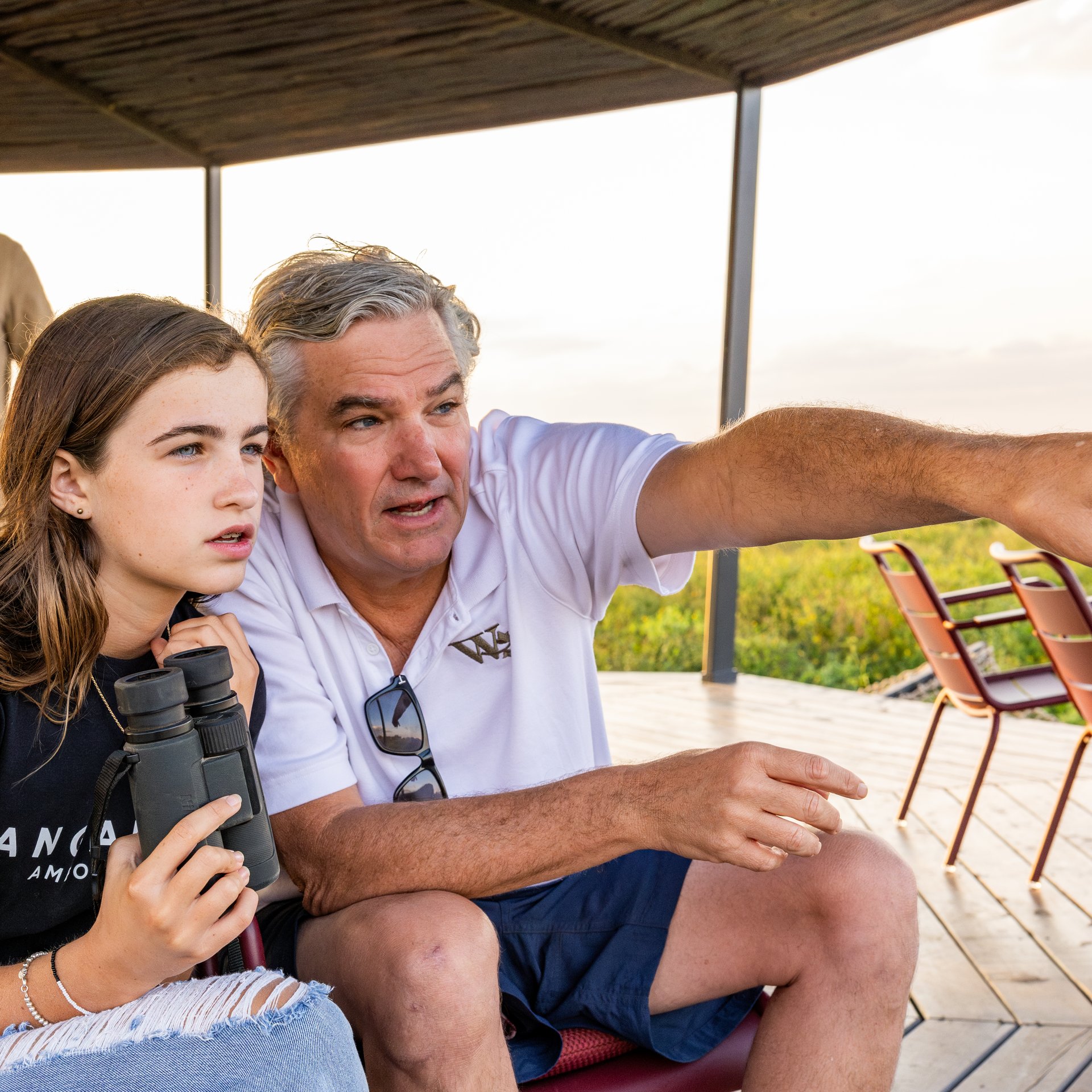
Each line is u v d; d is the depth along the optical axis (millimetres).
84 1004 991
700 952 1476
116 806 1177
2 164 6945
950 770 4598
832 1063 1392
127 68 5430
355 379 1414
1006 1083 2242
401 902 1297
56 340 1139
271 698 1442
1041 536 1006
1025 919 3074
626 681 6449
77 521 1159
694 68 5246
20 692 1126
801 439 1280
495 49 5043
